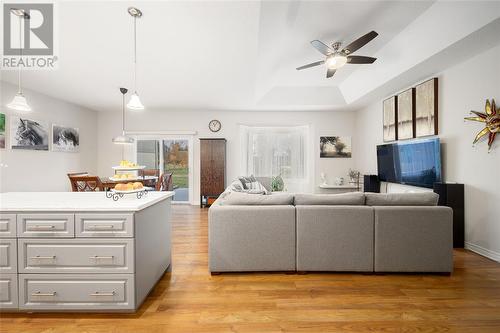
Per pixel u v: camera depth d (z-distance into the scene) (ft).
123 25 7.82
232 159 20.75
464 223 10.12
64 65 10.89
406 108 13.55
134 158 20.98
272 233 7.84
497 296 6.55
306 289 6.97
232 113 20.68
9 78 12.46
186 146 21.08
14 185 13.37
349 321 5.56
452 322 5.50
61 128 16.62
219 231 7.81
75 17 7.37
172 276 7.81
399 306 6.12
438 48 9.18
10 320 5.61
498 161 8.82
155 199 6.79
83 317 5.71
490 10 7.22
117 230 5.73
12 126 13.19
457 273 7.91
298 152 21.11
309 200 8.12
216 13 7.24
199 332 5.21
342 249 7.81
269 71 13.74
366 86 14.83
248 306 6.15
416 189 12.76
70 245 5.73
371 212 7.75
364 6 8.39
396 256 7.75
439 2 8.19
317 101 18.48
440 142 11.27
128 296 5.76
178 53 9.85
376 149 17.12
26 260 5.71
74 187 12.82
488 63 9.05
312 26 9.52
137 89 14.64
